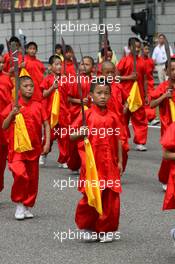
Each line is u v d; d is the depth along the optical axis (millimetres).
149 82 28422
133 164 22969
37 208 16766
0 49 34031
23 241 14055
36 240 14117
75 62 13609
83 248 13516
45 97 21938
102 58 25359
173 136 12055
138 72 25000
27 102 15516
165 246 13625
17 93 15289
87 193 13219
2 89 18359
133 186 19344
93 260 12805
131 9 43031
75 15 44875
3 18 49781
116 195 13578
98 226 13695
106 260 12805
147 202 17328
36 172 15719
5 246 13742
